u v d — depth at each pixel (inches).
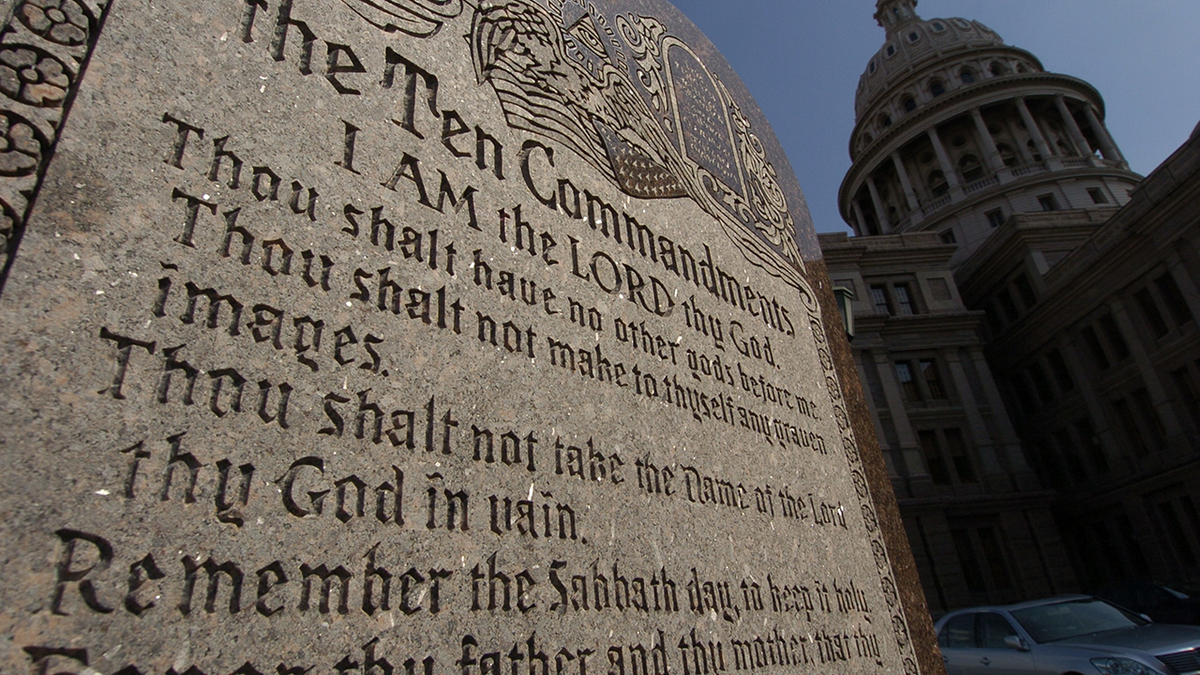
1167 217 1023.6
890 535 201.5
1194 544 1013.8
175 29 87.9
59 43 77.3
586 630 100.8
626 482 121.0
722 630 124.4
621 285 144.2
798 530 161.8
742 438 158.4
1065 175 1887.3
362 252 96.3
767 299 202.4
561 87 153.6
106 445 66.4
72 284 69.2
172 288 76.1
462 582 88.5
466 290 108.7
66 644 59.0
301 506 77.4
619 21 197.0
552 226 132.6
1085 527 1207.6
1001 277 1411.2
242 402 76.9
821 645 149.4
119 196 75.6
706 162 206.5
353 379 87.8
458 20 132.3
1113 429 1151.0
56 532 61.3
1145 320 1087.6
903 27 2640.3
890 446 1176.8
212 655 66.2
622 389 130.7
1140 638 276.7
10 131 70.7
